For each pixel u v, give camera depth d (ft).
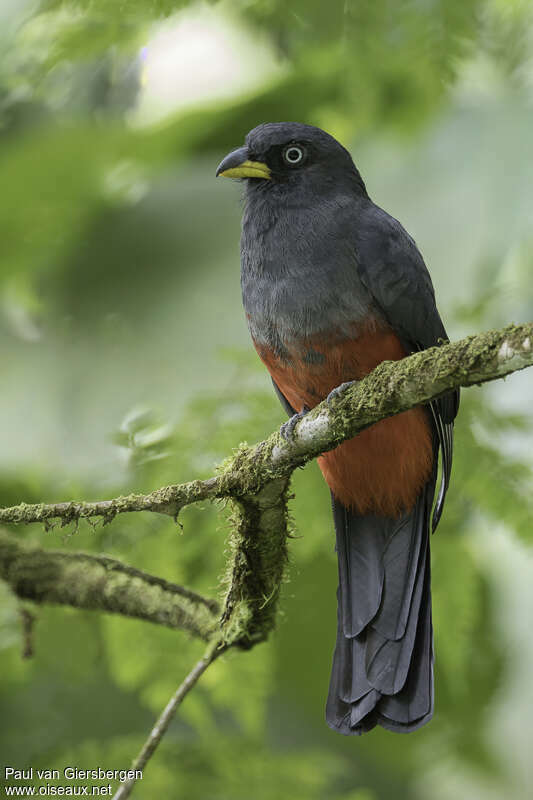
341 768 34.63
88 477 28.14
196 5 24.61
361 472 27.66
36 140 31.19
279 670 37.76
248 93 33.37
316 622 36.83
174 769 30.86
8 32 24.31
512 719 40.34
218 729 37.17
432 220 28.99
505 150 28.60
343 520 28.43
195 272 29.58
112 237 30.17
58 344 28.94
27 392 28.22
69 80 28.19
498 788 41.16
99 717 36.29
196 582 32.12
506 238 27.99
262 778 31.19
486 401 28.66
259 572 25.17
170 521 29.94
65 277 30.07
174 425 27.99
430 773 41.04
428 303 28.12
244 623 25.03
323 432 22.65
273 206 28.89
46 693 36.17
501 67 26.00
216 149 33.83
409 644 26.23
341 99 32.60
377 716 25.53
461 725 39.70
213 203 30.48
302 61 32.14
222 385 28.19
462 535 32.91
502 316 27.78
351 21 25.18
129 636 31.81
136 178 31.78
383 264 27.58
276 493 23.88
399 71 27.76
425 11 24.73
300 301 27.63
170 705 24.06
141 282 29.58
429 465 28.12
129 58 27.89
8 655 32.55
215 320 28.89
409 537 27.94
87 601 27.30
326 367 27.91
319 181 29.07
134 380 28.27
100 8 23.12
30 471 28.60
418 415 27.32
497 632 37.83
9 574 26.99
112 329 29.04
